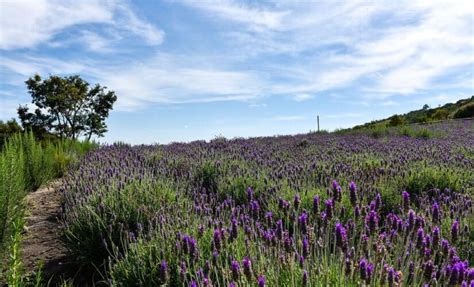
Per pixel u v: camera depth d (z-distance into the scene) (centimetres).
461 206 525
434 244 307
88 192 595
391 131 2050
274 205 554
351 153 1080
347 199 533
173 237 402
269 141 1546
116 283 377
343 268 284
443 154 1035
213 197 623
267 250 343
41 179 956
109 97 3925
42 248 528
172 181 666
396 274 264
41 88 3559
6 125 2700
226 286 322
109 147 1508
